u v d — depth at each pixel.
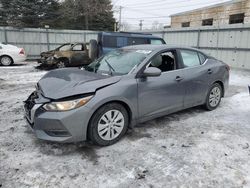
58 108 3.01
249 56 10.56
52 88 3.26
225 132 3.93
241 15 14.69
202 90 4.68
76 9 28.66
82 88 3.15
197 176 2.72
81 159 3.05
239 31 10.81
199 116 4.69
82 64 11.81
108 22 31.75
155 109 3.88
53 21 28.42
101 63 4.22
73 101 3.05
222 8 15.93
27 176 2.68
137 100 3.59
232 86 7.82
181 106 4.33
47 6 28.03
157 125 4.20
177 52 4.29
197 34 12.80
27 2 27.03
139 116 3.70
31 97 3.53
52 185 2.54
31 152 3.20
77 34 17.52
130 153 3.21
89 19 30.03
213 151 3.28
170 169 2.85
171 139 3.65
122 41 9.29
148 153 3.22
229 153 3.23
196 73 4.48
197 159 3.08
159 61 3.97
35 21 27.44
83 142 3.49
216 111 5.03
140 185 2.56
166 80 3.95
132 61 3.85
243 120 4.50
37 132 3.16
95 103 3.15
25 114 3.53
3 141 3.50
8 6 26.81
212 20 17.00
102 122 3.31
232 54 11.27
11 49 13.19
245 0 14.14
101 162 2.99
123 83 3.43
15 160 2.99
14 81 8.43
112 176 2.71
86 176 2.70
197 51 4.75
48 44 16.95
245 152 3.26
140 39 9.62
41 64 12.25
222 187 2.53
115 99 3.32
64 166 2.89
